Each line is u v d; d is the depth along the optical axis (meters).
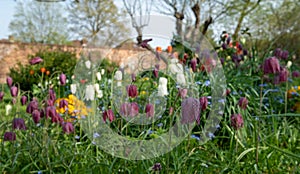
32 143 2.95
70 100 3.91
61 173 2.70
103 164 2.57
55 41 22.53
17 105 3.60
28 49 14.45
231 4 11.73
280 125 3.89
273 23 12.20
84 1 16.64
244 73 5.23
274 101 4.84
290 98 4.97
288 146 3.25
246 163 2.69
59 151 2.95
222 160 2.81
